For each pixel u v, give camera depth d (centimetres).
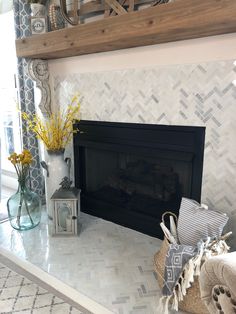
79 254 195
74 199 210
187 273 135
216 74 167
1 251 200
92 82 228
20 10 252
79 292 158
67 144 256
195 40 170
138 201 228
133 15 159
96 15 212
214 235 148
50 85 259
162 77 189
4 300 155
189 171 195
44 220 248
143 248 203
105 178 245
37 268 180
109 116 223
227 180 175
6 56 316
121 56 206
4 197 321
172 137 192
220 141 173
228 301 98
